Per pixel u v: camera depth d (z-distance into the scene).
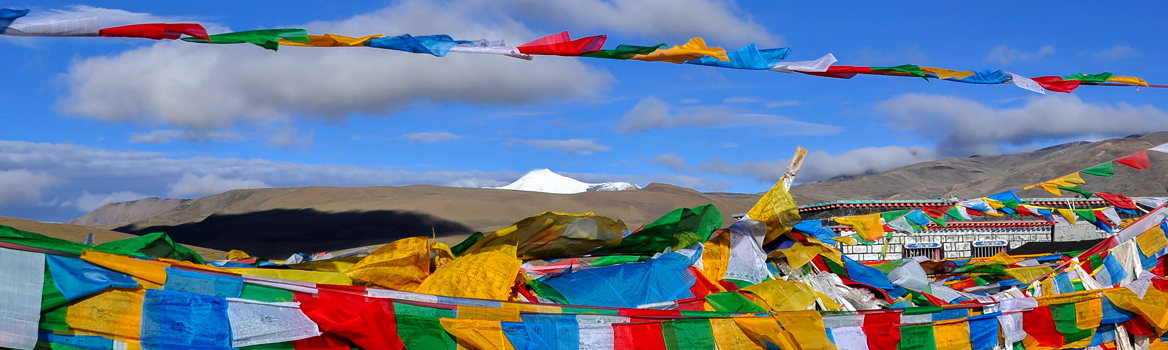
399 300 5.17
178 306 4.50
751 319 6.48
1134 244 10.41
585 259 7.61
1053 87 5.46
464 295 5.77
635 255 7.91
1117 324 9.43
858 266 8.93
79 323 4.28
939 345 7.77
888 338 7.38
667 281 7.02
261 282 4.75
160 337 4.43
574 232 7.03
